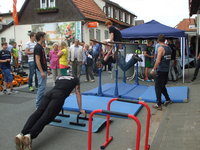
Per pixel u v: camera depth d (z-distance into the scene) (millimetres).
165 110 6570
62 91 4777
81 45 11078
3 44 8734
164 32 10992
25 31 22812
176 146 4223
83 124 5266
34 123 4352
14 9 21500
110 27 8555
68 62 10602
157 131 5012
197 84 10266
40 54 6344
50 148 4336
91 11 22656
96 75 14000
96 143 4523
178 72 12109
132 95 7945
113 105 6680
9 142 4602
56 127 5297
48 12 21516
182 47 11219
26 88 9930
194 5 12516
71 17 20656
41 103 4676
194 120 5566
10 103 7473
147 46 11367
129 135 4883
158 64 6488
